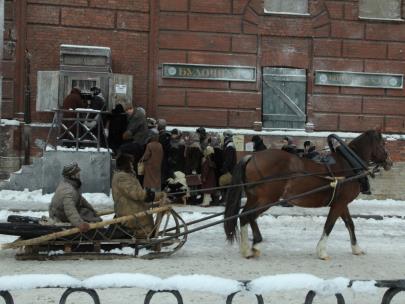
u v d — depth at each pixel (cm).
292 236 1202
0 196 1518
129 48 1778
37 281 442
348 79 1881
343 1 1881
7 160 1681
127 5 1773
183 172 1542
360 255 1015
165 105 1791
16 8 1702
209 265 895
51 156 1517
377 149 1052
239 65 1825
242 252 967
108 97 1714
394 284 467
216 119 1811
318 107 1869
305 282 459
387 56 1902
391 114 1900
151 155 1418
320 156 1080
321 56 1870
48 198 1501
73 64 1706
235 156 1514
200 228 940
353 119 1883
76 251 921
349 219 1028
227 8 1817
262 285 454
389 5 1900
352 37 1886
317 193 988
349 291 751
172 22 1794
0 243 1043
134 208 934
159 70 1791
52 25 1730
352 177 987
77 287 449
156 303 674
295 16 1853
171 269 856
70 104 1557
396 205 1742
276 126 1858
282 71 1862
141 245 921
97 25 1756
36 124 1706
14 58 1706
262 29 1838
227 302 458
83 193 1515
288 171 977
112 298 695
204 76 1806
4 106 1697
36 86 1722
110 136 1609
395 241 1173
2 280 435
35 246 902
